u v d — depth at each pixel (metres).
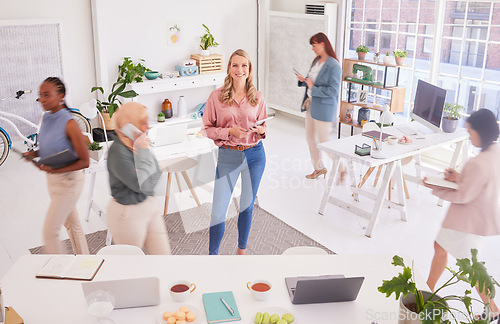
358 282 2.10
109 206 2.64
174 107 7.40
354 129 6.70
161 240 2.71
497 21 5.18
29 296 2.16
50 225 3.18
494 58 5.29
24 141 6.15
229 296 2.16
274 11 7.48
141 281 2.06
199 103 7.62
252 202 3.30
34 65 6.18
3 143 5.71
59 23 6.23
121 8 6.64
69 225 3.36
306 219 4.53
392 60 6.02
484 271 1.79
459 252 2.82
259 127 3.07
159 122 6.90
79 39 6.47
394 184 5.00
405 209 4.44
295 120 7.70
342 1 6.74
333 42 6.91
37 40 6.13
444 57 5.79
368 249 4.01
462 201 2.76
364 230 4.33
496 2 5.14
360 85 6.75
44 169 3.11
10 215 4.50
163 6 6.98
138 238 2.68
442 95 4.48
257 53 7.93
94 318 2.02
